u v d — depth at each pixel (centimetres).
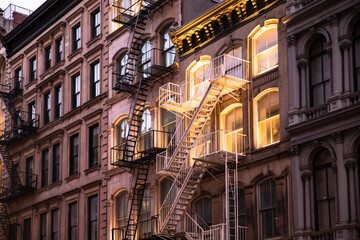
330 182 2794
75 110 4659
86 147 4503
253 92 3241
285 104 3042
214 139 3409
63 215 4600
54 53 5147
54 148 4909
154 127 3875
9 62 5778
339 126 2738
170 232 3381
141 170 3900
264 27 3253
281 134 3028
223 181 3288
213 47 3534
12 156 5428
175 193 3628
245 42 3334
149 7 4028
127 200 4034
